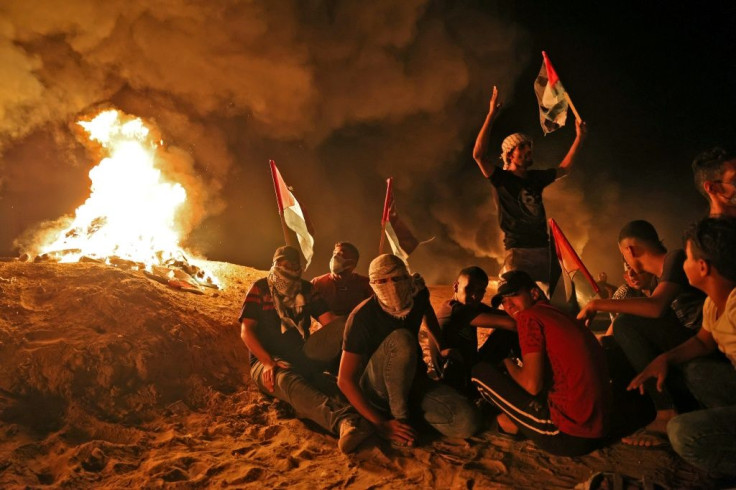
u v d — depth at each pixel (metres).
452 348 4.24
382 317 3.74
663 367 3.17
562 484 3.23
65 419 3.86
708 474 3.20
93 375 4.12
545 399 3.50
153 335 4.55
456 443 3.74
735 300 2.84
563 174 4.93
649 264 3.77
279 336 4.33
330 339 4.16
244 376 4.70
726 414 2.78
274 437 3.90
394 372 3.64
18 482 3.20
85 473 3.31
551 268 4.86
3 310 4.48
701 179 3.42
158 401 4.18
